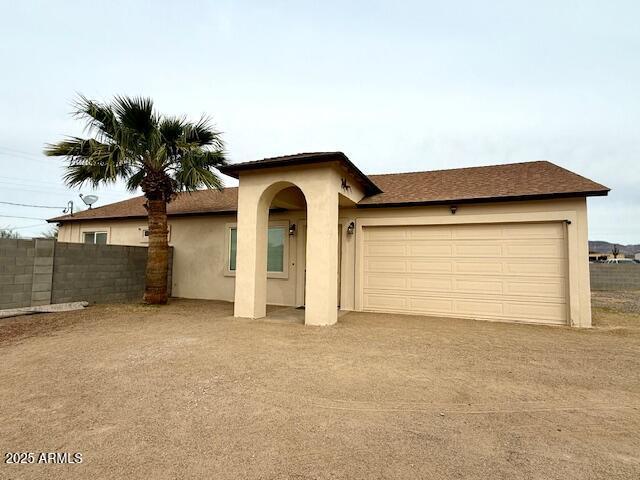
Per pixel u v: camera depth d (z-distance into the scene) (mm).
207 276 12375
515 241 8492
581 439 2797
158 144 8844
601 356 5223
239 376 4156
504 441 2744
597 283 16031
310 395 3613
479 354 5285
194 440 2695
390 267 9672
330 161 7430
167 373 4234
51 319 7758
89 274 9945
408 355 5180
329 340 6086
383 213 9719
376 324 7738
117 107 8508
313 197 7625
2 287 8062
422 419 3111
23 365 4539
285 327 7176
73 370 4336
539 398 3621
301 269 10742
